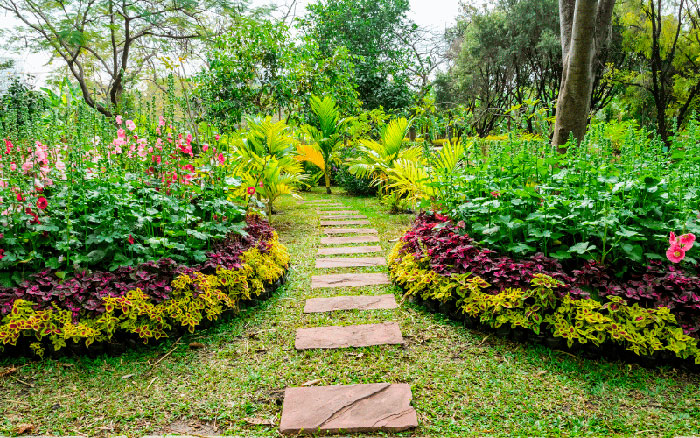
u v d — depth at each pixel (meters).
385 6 16.50
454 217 3.87
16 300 2.57
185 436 1.93
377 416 2.04
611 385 2.28
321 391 2.24
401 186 7.02
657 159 3.40
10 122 3.11
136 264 3.05
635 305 2.54
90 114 3.49
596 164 3.18
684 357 2.34
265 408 2.14
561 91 4.63
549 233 2.95
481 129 14.79
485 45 15.00
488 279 3.03
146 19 11.08
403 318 3.14
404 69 15.48
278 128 6.87
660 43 12.84
